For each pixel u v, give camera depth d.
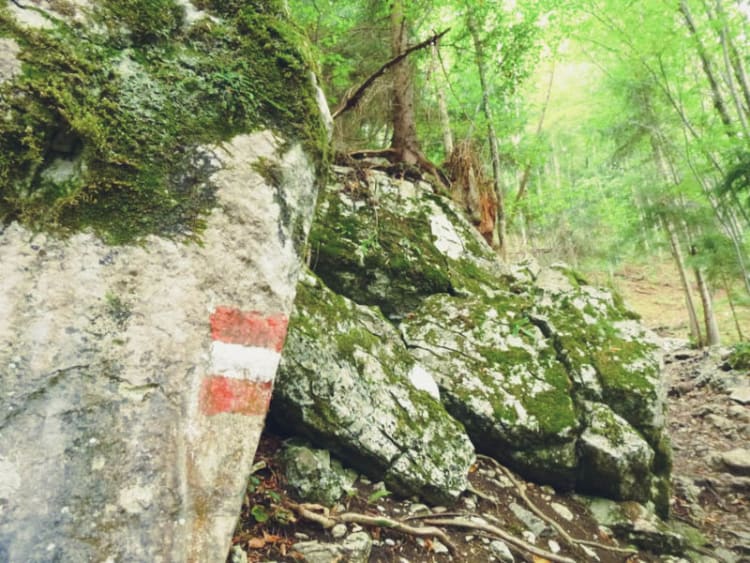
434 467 3.02
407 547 2.56
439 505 3.00
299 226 1.78
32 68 1.35
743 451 6.00
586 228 17.09
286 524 2.34
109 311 1.38
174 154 1.56
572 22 9.25
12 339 1.25
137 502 1.29
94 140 1.42
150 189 1.50
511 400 3.80
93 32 1.50
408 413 3.16
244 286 1.59
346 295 4.56
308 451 2.68
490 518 3.10
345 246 4.58
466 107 8.53
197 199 1.56
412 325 4.32
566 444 3.75
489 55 7.76
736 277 10.97
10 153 1.31
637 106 11.48
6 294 1.27
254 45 1.80
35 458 1.21
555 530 3.23
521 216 14.26
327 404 2.83
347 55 7.46
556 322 4.48
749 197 8.00
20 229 1.32
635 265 25.62
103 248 1.40
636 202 15.73
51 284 1.32
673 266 25.45
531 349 4.23
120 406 1.33
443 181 6.76
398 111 6.57
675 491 5.05
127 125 1.50
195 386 1.45
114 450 1.30
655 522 3.64
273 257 1.67
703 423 7.54
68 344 1.31
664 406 4.20
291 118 1.81
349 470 2.90
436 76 8.41
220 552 1.38
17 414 1.22
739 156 7.40
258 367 1.58
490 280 5.17
